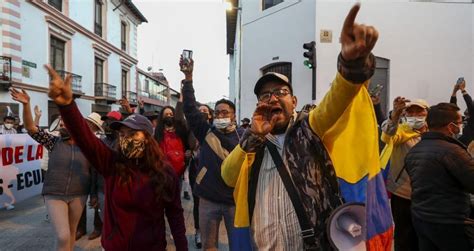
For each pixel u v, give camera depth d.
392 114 3.59
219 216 3.60
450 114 2.84
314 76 10.34
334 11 10.73
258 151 1.88
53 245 4.93
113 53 28.83
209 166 3.58
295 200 1.73
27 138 6.42
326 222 1.67
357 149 1.66
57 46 20.81
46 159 6.67
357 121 1.67
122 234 2.42
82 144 2.31
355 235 1.58
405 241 3.69
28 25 17.55
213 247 3.62
